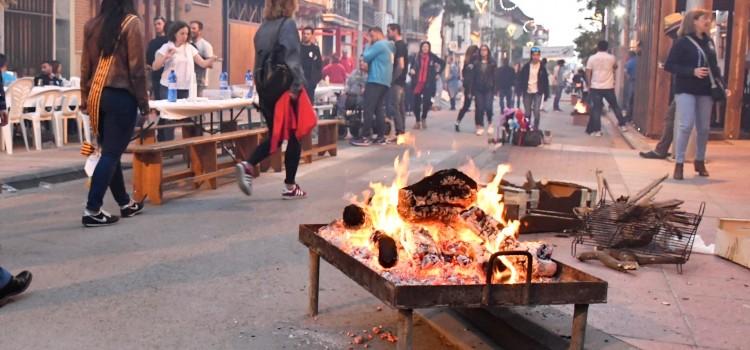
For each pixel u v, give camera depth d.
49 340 3.84
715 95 9.68
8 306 4.34
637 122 18.11
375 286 3.33
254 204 7.66
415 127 18.34
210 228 6.48
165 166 10.55
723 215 7.35
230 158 11.12
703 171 10.11
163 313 4.27
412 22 59.44
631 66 20.78
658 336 4.00
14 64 18.98
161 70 11.55
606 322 4.18
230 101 9.93
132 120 6.42
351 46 42.59
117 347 3.77
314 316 4.25
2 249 5.63
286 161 7.94
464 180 3.84
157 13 24.36
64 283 4.79
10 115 11.03
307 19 38.66
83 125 12.68
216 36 28.95
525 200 6.30
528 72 16.42
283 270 5.18
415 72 17.98
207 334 3.96
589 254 5.48
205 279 4.94
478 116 16.80
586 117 21.28
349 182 9.26
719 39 17.98
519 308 4.23
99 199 6.41
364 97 13.80
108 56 6.23
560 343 3.62
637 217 5.59
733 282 5.05
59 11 20.36
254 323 4.14
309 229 4.32
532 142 13.70
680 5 16.50
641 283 4.96
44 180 9.21
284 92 7.46
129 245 5.81
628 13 28.67
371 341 3.90
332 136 11.84
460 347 3.81
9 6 18.48
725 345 3.91
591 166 10.90
